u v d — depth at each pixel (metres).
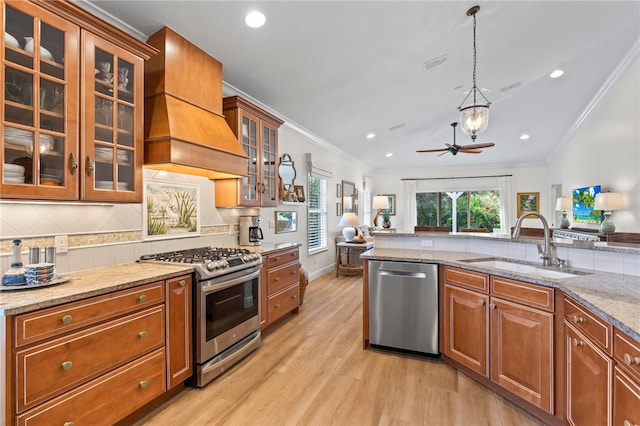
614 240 2.53
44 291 1.53
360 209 8.28
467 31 3.10
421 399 2.06
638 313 1.23
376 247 3.40
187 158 2.25
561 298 1.72
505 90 4.91
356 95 4.19
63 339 1.45
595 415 1.38
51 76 1.62
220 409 1.96
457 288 2.38
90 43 1.78
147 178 2.55
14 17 1.50
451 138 7.23
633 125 3.80
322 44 2.89
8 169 1.46
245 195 3.22
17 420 1.30
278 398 2.08
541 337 1.81
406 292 2.64
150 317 1.88
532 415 1.90
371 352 2.75
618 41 3.66
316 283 5.27
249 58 2.93
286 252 3.49
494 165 8.70
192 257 2.43
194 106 2.52
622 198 3.94
